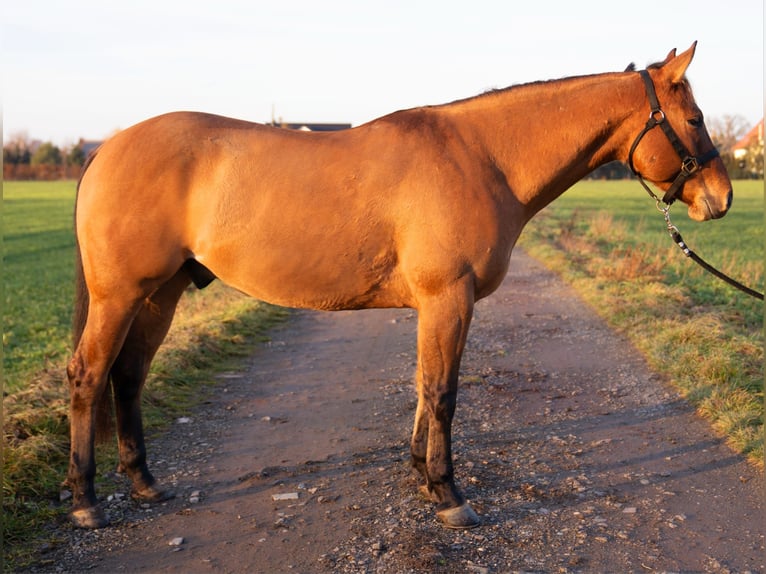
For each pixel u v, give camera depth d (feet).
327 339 27.43
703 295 33.01
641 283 35.01
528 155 12.34
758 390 18.15
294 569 10.71
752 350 21.42
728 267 40.65
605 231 62.39
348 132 12.41
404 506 12.77
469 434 16.63
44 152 277.03
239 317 28.91
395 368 22.95
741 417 16.37
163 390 19.39
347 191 11.80
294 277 12.14
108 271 11.90
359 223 11.79
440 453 12.14
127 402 13.14
